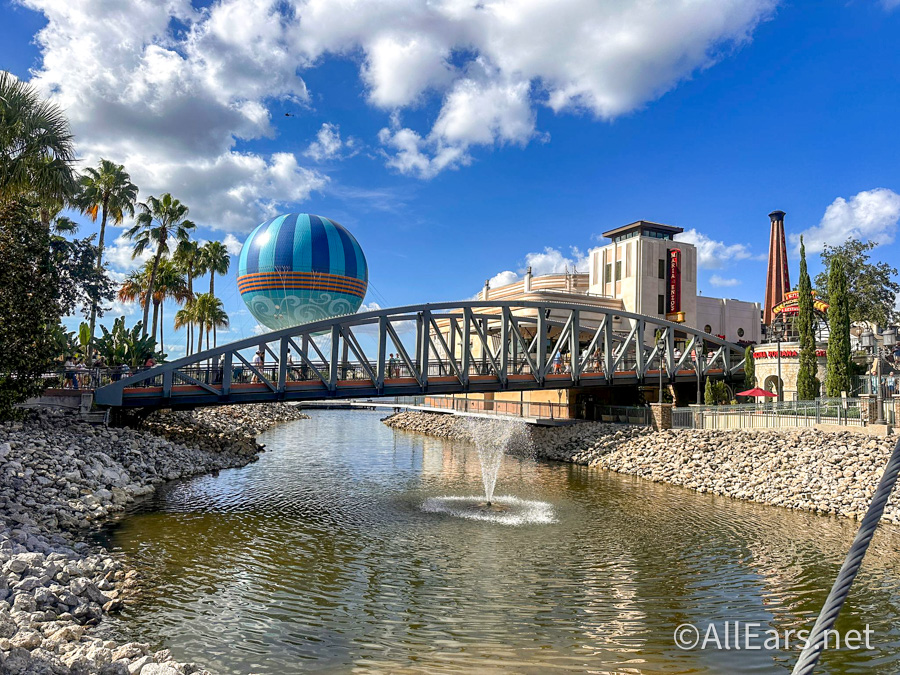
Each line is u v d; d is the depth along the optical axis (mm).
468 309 40562
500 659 11156
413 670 10695
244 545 18141
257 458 38094
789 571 16375
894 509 22203
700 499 26922
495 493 27719
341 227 61625
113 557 16469
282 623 12594
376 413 93875
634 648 11672
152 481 27016
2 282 22984
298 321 59188
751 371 49531
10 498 18672
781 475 27766
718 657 11312
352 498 25812
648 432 40344
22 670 7930
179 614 12852
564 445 43656
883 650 11656
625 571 16297
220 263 71062
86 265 31953
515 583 15234
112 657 9914
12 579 12133
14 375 24453
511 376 42719
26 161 21984
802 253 42344
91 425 29688
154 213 46344
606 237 73000
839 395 38438
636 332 48375
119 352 37531
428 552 17812
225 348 32875
